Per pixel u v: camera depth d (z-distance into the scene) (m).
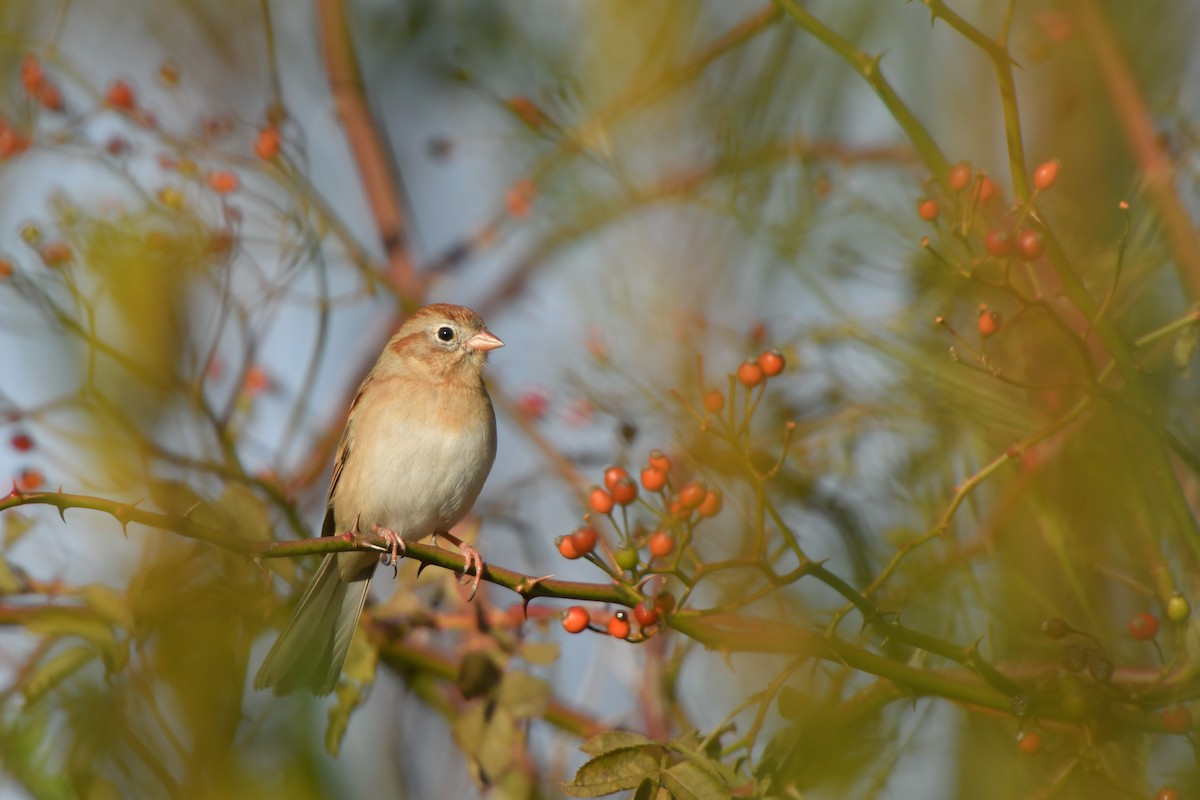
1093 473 8.23
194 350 9.79
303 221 10.70
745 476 9.16
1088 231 9.12
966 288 9.18
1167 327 7.44
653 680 9.80
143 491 9.12
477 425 10.90
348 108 12.41
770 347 10.31
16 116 10.97
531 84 11.34
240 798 8.20
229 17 11.95
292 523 10.14
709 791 6.77
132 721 8.31
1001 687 7.18
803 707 7.50
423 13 12.19
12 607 8.73
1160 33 9.24
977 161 9.59
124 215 9.76
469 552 9.95
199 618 8.59
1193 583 8.05
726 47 10.30
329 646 9.70
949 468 8.95
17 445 9.34
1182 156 8.88
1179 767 7.65
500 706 9.45
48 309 9.37
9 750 8.48
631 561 7.21
